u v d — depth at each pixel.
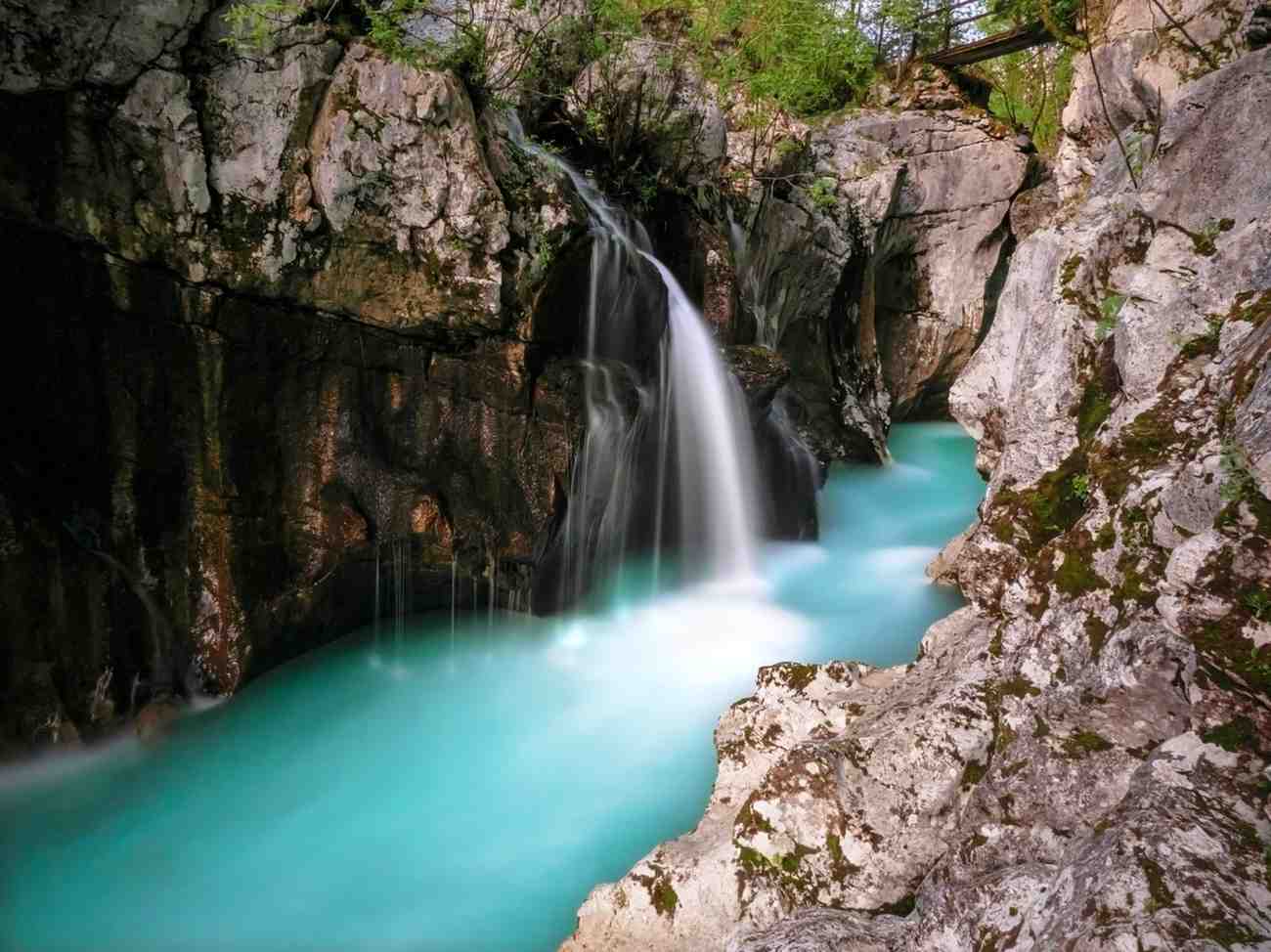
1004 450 4.62
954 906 2.78
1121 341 3.99
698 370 8.36
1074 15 6.57
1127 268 4.33
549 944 4.36
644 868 3.66
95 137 4.90
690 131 9.12
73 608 5.32
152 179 5.09
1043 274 4.87
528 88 8.13
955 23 13.75
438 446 6.56
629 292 7.44
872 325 14.13
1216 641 2.69
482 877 4.80
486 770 5.71
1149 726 2.98
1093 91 6.02
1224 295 3.70
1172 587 2.81
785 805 3.52
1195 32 5.09
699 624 7.73
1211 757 2.67
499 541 6.88
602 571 7.88
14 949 4.34
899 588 8.42
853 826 3.42
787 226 11.43
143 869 4.84
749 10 9.97
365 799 5.43
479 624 7.28
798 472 9.80
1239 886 2.24
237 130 5.22
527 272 6.34
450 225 5.94
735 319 9.33
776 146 11.30
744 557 8.82
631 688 6.68
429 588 6.97
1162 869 2.29
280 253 5.50
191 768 5.59
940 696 3.77
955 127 14.04
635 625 7.70
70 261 5.12
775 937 3.04
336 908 4.60
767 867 3.44
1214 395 3.47
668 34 10.02
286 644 6.41
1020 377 4.68
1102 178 5.28
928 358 15.30
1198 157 4.08
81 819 5.09
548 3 8.13
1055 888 2.54
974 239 14.73
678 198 9.31
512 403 6.62
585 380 6.90
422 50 5.79
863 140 13.52
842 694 4.32
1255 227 3.68
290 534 6.19
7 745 5.05
